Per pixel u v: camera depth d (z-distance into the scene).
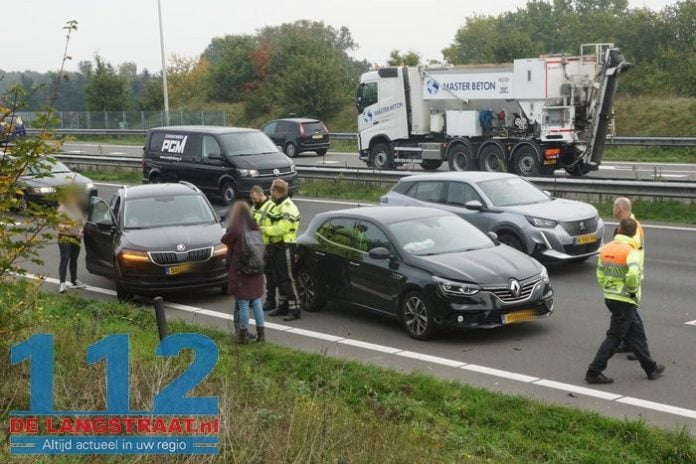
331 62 61.66
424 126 34.09
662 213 21.67
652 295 14.37
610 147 39.44
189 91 82.81
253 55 71.62
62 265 15.99
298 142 43.97
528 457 7.80
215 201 27.69
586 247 16.30
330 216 13.89
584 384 10.04
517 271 12.08
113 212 16.20
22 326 8.84
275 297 13.95
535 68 29.64
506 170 30.84
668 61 55.97
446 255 12.49
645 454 7.74
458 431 8.44
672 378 10.16
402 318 12.41
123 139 63.84
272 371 10.36
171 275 14.74
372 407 9.05
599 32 74.31
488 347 11.69
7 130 8.77
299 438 7.26
